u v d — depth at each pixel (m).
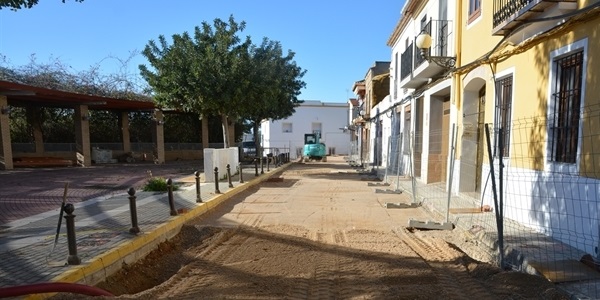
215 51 15.59
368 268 4.95
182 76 15.23
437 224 7.39
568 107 5.87
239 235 6.78
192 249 6.04
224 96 15.19
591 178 5.16
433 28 12.27
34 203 9.41
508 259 5.27
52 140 24.88
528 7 6.02
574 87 5.82
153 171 18.77
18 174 16.50
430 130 13.43
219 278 4.63
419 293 4.06
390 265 5.06
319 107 51.84
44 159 21.03
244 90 15.68
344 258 5.39
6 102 17.84
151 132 28.73
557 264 4.73
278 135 51.47
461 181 10.05
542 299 3.88
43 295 3.68
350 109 46.22
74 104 21.42
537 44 6.52
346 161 34.38
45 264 4.52
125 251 5.20
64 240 5.60
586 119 5.30
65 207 4.52
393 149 18.23
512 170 7.20
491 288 4.22
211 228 7.18
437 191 11.40
